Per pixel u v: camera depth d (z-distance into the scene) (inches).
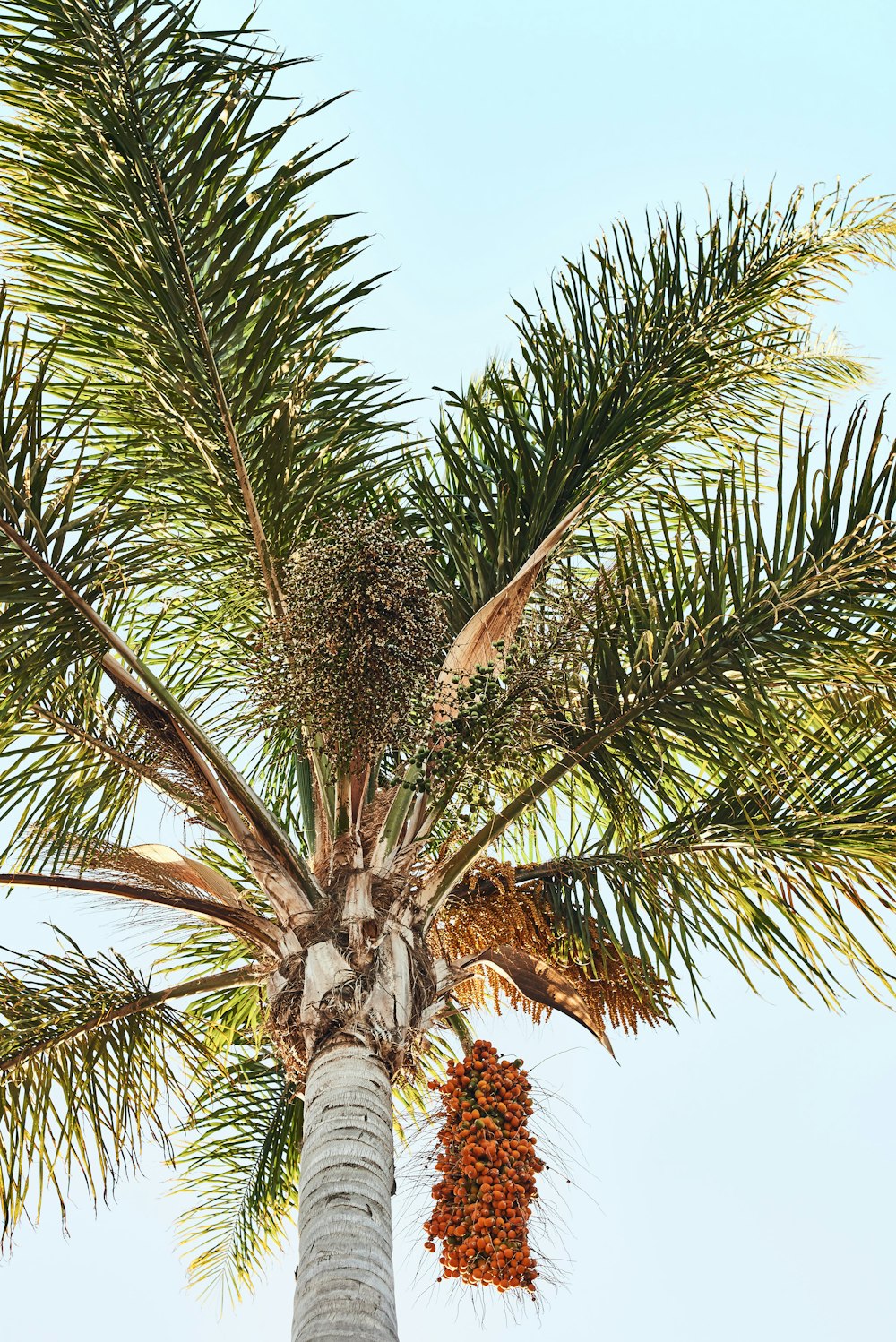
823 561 205.8
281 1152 287.6
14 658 216.5
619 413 264.1
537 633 216.4
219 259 224.7
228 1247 286.2
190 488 243.3
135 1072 229.6
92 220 224.4
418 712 210.4
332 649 199.3
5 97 219.6
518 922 230.5
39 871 231.8
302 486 247.9
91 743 237.5
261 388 230.5
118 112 218.5
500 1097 198.8
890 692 204.7
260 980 233.1
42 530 206.8
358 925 209.6
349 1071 195.5
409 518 282.8
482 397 322.3
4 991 223.3
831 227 275.3
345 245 230.4
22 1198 218.1
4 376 204.7
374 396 252.2
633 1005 230.5
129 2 221.8
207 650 280.2
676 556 251.0
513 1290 188.5
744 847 227.6
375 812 222.1
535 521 259.4
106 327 230.8
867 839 218.4
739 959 224.2
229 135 222.2
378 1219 180.1
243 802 221.5
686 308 270.4
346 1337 164.4
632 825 226.2
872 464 206.4
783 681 209.5
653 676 213.3
